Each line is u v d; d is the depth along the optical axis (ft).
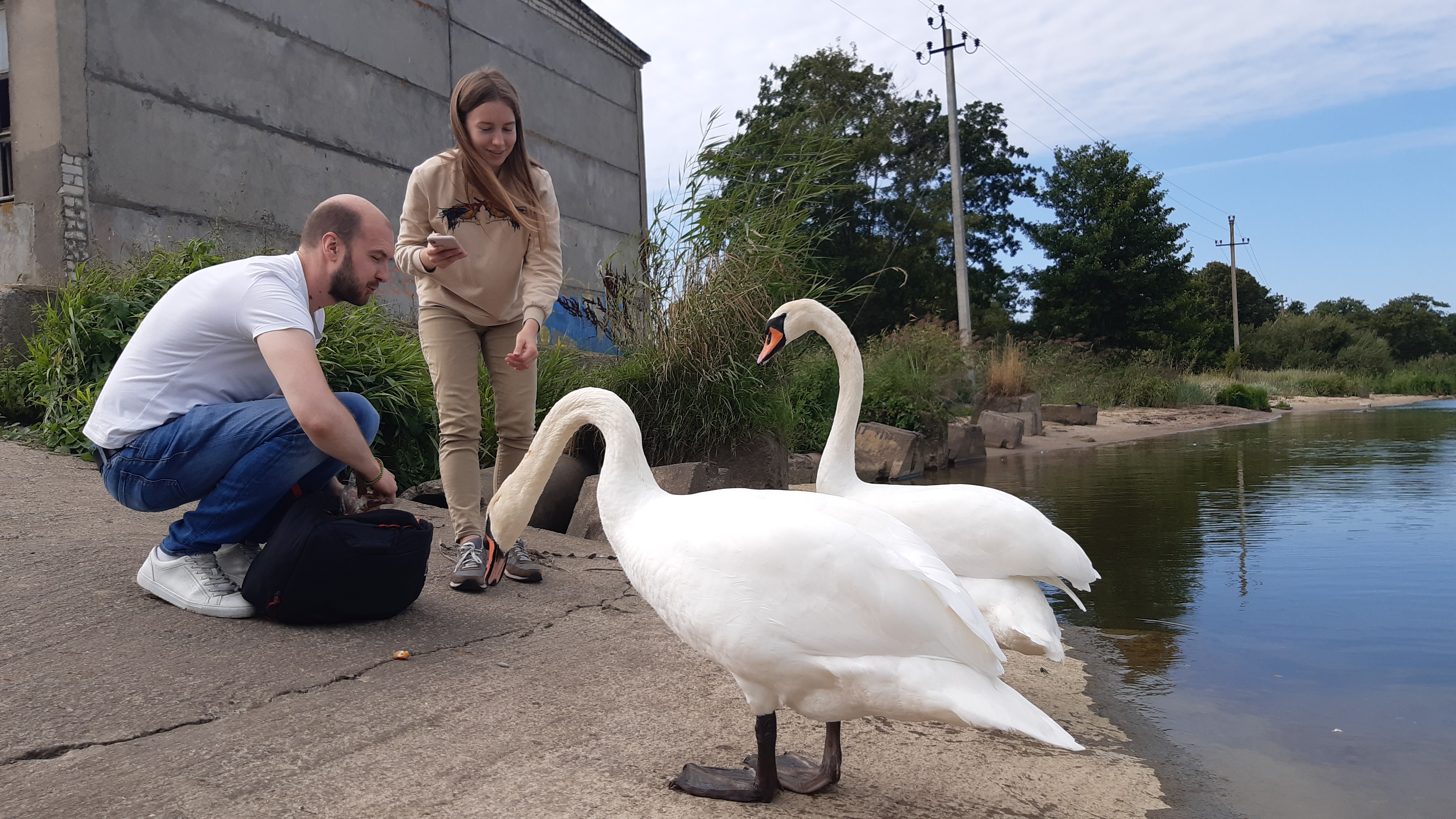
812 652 7.69
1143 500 28.22
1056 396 74.59
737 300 24.57
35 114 27.30
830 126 28.19
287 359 10.32
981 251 128.16
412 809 7.30
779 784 8.46
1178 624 15.01
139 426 10.73
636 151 58.85
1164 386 83.41
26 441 20.63
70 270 27.14
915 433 37.65
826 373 38.04
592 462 23.29
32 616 10.52
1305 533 22.45
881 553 7.89
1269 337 184.96
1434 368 181.88
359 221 11.20
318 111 36.32
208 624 10.80
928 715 7.63
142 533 14.37
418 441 22.44
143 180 29.43
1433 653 13.35
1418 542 21.21
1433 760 9.80
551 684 10.37
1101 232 119.85
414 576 11.41
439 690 9.80
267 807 7.13
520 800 7.64
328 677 9.76
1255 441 51.80
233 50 32.73
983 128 119.75
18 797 7.01
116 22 28.63
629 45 57.21
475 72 13.78
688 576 7.94
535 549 17.11
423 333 14.34
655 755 8.90
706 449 24.66
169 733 8.25
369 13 38.99
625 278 26.32
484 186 13.78
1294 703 11.50
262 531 11.63
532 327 13.94
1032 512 11.83
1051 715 11.11
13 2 27.43
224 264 11.21
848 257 108.68
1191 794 8.95
